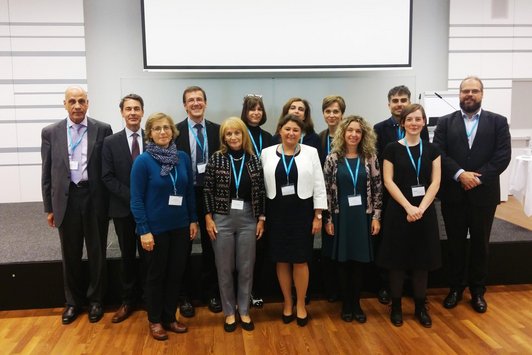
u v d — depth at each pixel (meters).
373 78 6.02
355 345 2.59
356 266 2.89
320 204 2.73
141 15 5.32
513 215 5.12
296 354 2.49
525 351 2.50
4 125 5.71
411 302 3.22
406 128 2.78
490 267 3.50
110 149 2.82
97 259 2.95
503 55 6.22
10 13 5.55
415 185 2.75
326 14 5.48
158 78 5.78
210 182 2.71
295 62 5.54
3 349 2.59
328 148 3.16
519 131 6.54
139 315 3.04
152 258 2.62
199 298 3.29
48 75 5.68
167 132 2.59
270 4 5.43
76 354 2.53
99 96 5.84
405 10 5.54
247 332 2.77
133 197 2.54
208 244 3.05
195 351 2.54
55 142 2.84
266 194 2.76
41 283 3.17
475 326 2.82
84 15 5.70
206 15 5.38
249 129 3.06
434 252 2.76
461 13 6.07
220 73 5.79
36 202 5.82
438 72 6.23
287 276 2.84
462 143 3.01
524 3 6.17
